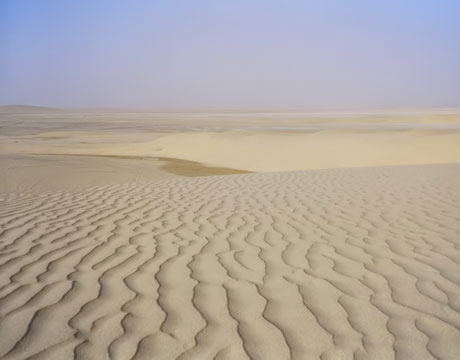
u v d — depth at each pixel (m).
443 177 10.80
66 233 5.66
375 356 2.81
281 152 24.31
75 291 3.73
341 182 10.30
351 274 4.24
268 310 3.42
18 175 16.14
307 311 3.42
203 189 9.48
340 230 5.90
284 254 4.83
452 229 5.96
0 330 3.04
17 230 5.82
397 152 22.84
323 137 27.09
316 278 4.12
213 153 24.98
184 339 2.96
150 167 20.64
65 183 15.42
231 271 4.27
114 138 38.44
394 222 6.36
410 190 9.02
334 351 2.85
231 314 3.35
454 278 4.16
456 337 3.06
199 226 6.07
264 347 2.88
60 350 2.80
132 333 3.03
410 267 4.46
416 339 3.03
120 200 8.14
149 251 4.88
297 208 7.35
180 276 4.11
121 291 3.74
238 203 7.81
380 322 3.26
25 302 3.50
